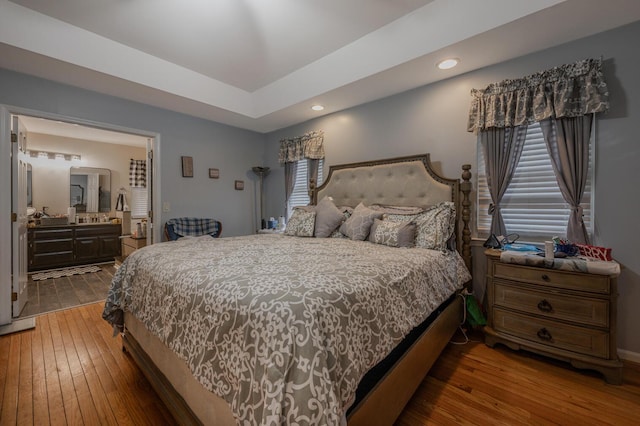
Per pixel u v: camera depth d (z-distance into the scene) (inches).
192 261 63.7
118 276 82.3
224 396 39.6
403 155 121.4
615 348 68.9
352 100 130.2
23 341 91.8
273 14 91.8
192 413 50.7
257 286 44.2
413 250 86.1
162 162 143.1
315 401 32.3
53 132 199.2
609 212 80.8
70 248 198.2
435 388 67.8
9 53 90.4
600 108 77.8
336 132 146.8
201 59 119.8
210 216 163.2
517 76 94.0
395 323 52.8
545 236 92.0
